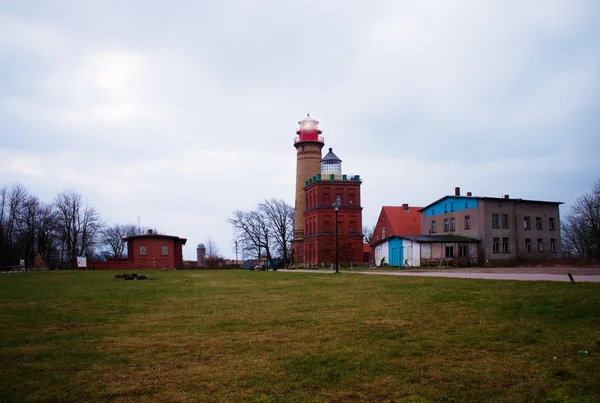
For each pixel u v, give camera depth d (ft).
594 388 24.93
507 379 26.66
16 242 264.52
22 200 265.95
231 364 30.12
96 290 77.71
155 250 253.03
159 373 28.43
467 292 55.83
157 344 35.60
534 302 45.68
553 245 204.64
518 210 198.29
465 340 34.68
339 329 39.83
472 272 110.22
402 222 244.42
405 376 27.43
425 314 44.86
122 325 43.52
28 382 26.84
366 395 24.80
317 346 34.32
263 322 43.96
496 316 41.81
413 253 188.65
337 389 25.66
